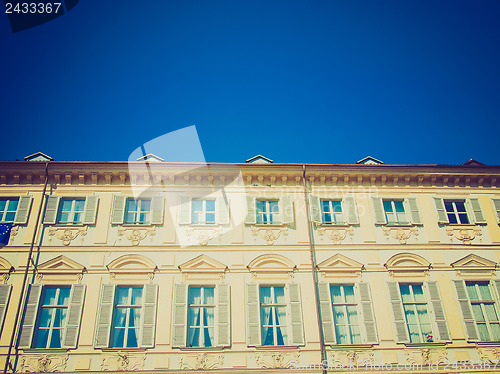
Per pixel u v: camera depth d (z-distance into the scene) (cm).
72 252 1652
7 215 1731
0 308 1519
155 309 1558
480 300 1672
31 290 1562
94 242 1673
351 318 1623
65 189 1784
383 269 1700
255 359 1499
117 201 1764
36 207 1731
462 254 1755
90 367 1450
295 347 1526
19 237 1664
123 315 1570
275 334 1570
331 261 1695
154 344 1498
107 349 1477
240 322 1562
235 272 1655
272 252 1703
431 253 1745
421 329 1614
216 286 1622
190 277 1634
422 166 1877
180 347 1495
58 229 1694
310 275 1667
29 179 1788
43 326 1533
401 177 1897
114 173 1803
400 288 1692
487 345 1566
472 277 1709
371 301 1631
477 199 1889
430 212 1842
